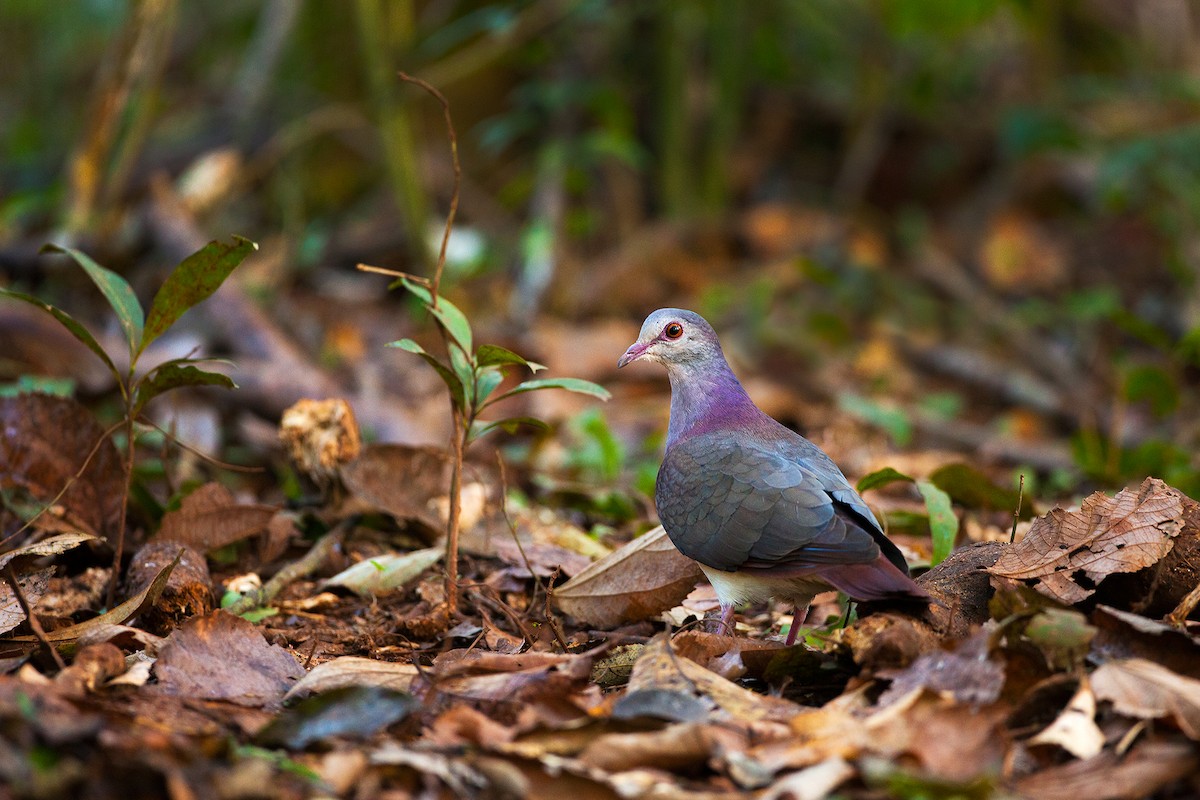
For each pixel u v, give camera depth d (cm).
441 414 1356
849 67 2272
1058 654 582
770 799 505
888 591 650
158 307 721
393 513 916
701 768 544
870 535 683
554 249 1708
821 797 503
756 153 2138
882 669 610
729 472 740
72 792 467
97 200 1460
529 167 1956
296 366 1277
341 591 855
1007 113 2088
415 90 1631
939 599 680
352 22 1962
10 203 1669
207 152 1852
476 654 714
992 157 2184
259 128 1920
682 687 597
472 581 843
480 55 1656
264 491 1169
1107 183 1931
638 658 627
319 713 561
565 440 1344
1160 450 1155
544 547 903
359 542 939
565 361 1503
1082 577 691
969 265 2034
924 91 2202
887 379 1570
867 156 2025
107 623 689
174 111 2144
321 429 945
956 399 1520
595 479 1189
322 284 1784
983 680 570
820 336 1673
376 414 1246
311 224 1862
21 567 718
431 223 1833
